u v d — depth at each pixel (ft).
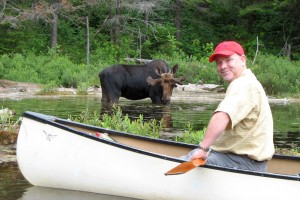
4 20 107.14
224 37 141.28
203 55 131.95
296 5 127.85
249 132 20.72
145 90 61.77
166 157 21.12
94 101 61.98
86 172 22.16
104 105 56.75
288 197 20.45
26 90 76.95
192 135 31.86
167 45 123.85
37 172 22.58
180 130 38.09
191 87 79.61
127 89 61.98
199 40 138.00
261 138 20.86
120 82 61.41
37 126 22.41
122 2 117.29
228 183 20.68
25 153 22.53
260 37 137.69
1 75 89.97
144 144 25.31
